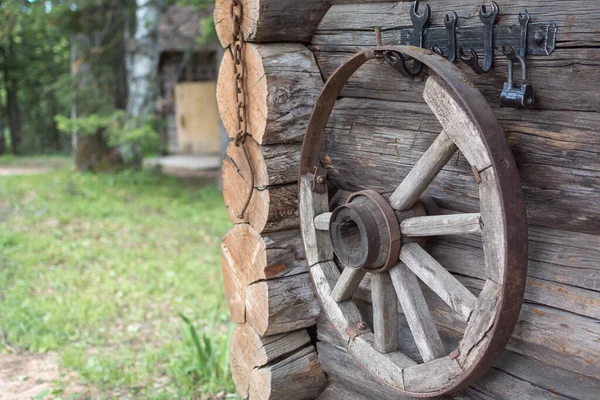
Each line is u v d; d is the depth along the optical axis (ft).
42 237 25.30
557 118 6.43
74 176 40.83
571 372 6.77
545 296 6.82
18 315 16.81
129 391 13.09
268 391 9.89
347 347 8.80
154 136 37.11
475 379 7.13
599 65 6.00
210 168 50.21
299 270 9.77
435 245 8.09
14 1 28.09
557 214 6.63
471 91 6.43
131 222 28.94
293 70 8.98
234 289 10.39
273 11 8.74
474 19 7.04
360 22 8.52
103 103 38.88
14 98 74.64
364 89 8.58
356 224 8.19
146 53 39.40
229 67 9.47
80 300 18.25
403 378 7.93
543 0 6.32
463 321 7.91
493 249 6.59
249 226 9.77
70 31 38.50
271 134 8.98
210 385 13.00
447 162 7.63
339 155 9.08
